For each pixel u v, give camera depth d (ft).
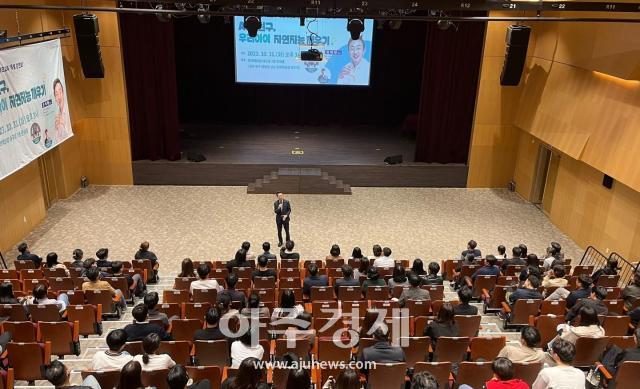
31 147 40.96
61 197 53.62
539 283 28.17
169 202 53.57
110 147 57.16
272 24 63.82
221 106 76.48
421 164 60.03
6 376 19.69
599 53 42.73
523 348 19.49
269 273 32.01
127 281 31.91
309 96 76.13
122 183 58.34
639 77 37.91
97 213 50.42
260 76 65.67
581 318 22.54
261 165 57.88
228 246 44.37
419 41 74.49
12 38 38.22
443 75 58.03
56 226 47.34
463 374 19.88
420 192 58.44
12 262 41.04
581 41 45.68
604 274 33.17
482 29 56.95
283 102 75.97
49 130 44.06
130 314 30.96
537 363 19.15
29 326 24.43
